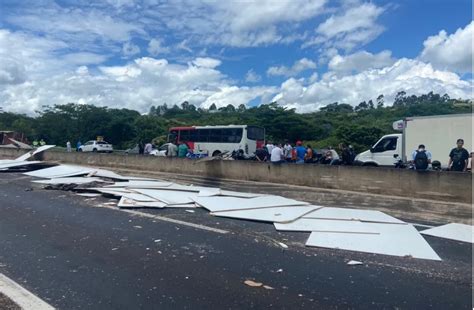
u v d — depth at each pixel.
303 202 11.53
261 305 4.58
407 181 10.45
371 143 60.25
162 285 5.17
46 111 86.19
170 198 12.05
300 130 73.69
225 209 10.25
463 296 4.85
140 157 19.52
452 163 12.35
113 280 5.34
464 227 8.56
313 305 4.59
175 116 96.06
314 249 6.82
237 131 33.59
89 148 48.94
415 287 5.13
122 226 8.57
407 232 7.88
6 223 8.80
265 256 6.43
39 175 18.56
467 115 17.72
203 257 6.38
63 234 7.82
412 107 73.56
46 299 4.70
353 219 9.06
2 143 56.69
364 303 4.64
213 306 4.55
